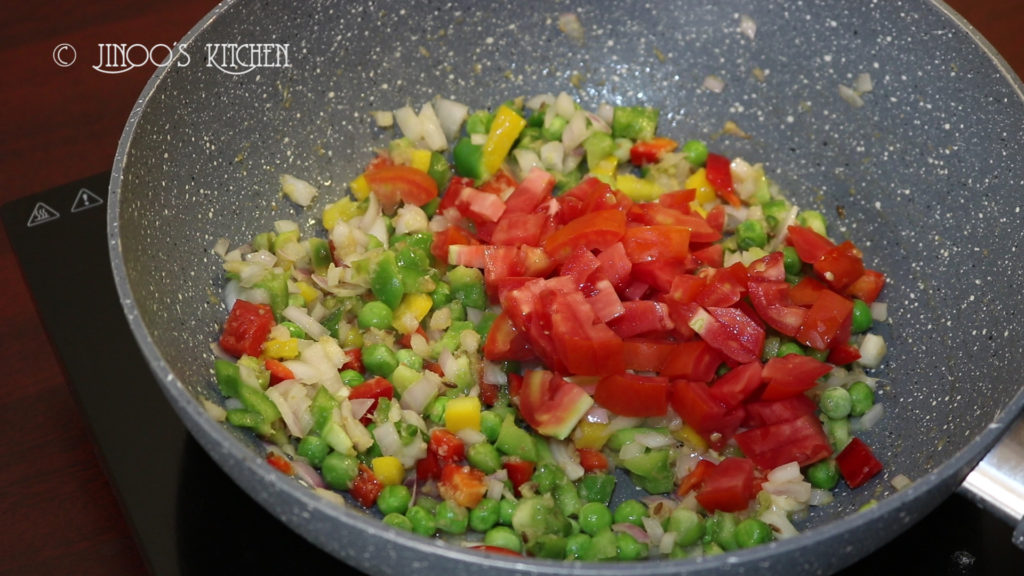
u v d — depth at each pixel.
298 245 0.41
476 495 0.36
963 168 0.40
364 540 0.29
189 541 0.35
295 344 0.38
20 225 0.41
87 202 0.42
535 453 0.37
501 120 0.43
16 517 0.38
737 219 0.43
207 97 0.39
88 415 0.37
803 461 0.37
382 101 0.44
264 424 0.36
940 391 0.38
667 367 0.38
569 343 0.36
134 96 0.48
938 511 0.35
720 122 0.45
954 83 0.40
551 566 0.27
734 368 0.38
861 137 0.42
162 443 0.37
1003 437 0.32
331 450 0.37
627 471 0.38
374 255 0.39
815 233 0.41
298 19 0.41
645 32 0.44
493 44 0.44
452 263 0.40
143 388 0.38
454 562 0.28
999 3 0.50
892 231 0.42
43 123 0.47
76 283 0.40
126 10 0.50
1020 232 0.38
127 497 0.35
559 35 0.45
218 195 0.40
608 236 0.39
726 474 0.36
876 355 0.40
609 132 0.45
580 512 0.36
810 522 0.37
